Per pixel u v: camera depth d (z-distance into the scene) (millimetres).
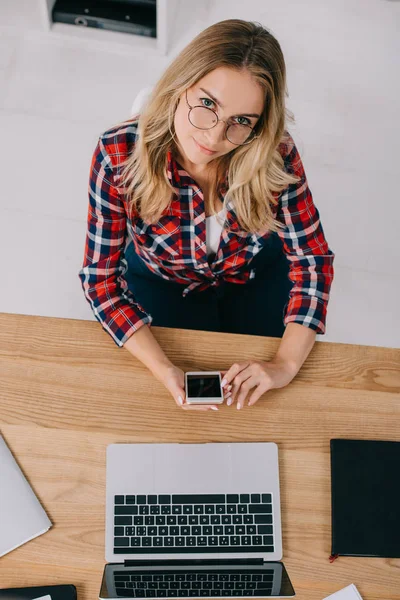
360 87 2695
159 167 1181
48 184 2281
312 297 1386
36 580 1039
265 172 1193
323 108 2613
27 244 2176
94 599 1036
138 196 1233
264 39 1008
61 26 2523
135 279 1643
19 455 1120
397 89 2730
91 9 2506
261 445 1186
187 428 1186
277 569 1086
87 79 2486
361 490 1169
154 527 1104
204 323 1609
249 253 1467
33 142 2332
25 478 1103
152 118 1128
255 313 1640
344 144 2561
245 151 1171
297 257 1434
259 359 1277
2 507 1068
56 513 1089
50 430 1146
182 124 1118
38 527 1067
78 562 1062
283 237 1424
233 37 993
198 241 1368
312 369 1281
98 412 1172
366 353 1307
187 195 1268
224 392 1213
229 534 1115
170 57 2598
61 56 2506
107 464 1134
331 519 1149
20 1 2561
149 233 1367
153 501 1119
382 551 1123
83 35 2527
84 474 1123
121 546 1084
